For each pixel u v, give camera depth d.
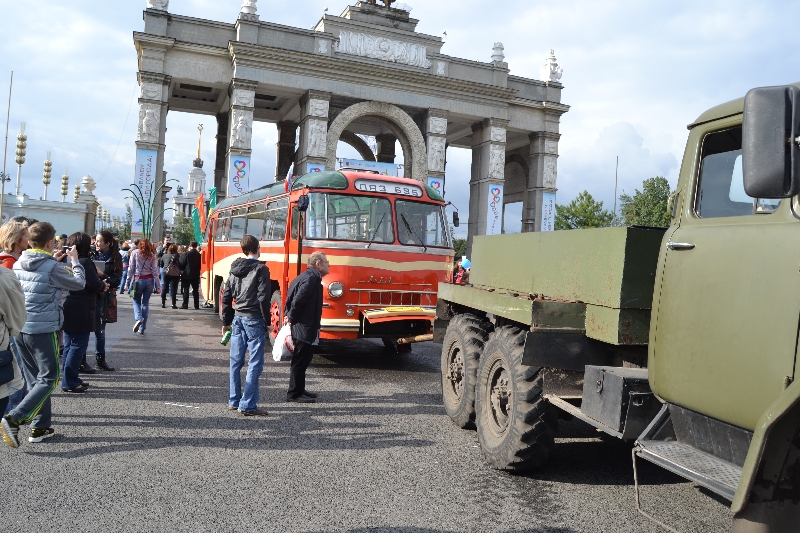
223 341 7.48
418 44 43.56
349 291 10.30
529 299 4.79
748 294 3.06
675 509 4.47
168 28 38.59
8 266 5.54
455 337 6.68
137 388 8.02
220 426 6.40
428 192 11.28
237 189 38.69
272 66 39.31
